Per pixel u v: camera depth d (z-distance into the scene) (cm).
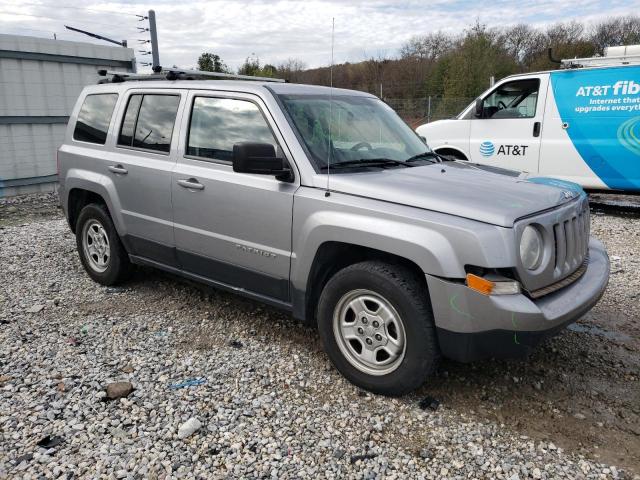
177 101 439
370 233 313
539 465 270
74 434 291
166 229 441
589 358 384
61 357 378
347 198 332
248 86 397
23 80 1117
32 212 971
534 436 295
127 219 475
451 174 373
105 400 323
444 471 265
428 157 434
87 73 1232
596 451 282
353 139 394
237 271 396
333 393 334
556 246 317
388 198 320
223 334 420
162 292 513
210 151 409
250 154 333
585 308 319
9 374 352
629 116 807
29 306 477
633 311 469
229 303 484
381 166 380
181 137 429
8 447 279
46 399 323
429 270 294
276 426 300
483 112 938
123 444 282
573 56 3841
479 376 358
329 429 297
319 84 477
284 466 267
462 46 2795
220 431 294
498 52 2962
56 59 1164
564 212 326
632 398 334
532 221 299
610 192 870
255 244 378
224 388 338
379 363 329
